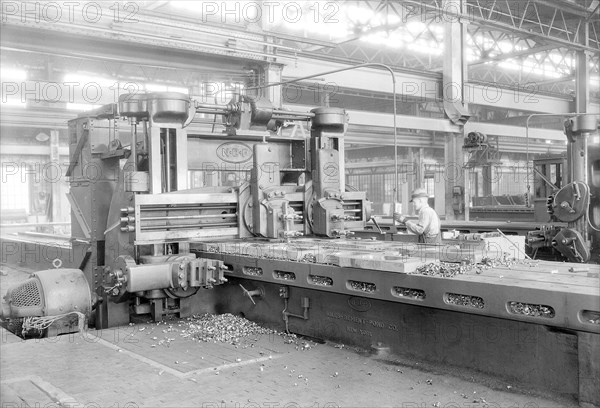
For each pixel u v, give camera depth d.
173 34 10.73
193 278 5.16
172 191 5.83
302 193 6.55
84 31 9.62
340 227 6.43
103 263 6.26
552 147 26.62
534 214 11.73
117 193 5.84
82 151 6.41
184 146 5.84
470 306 3.57
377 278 4.10
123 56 10.72
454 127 14.92
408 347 4.16
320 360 4.22
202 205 5.95
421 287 3.81
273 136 6.80
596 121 8.71
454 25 14.72
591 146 9.37
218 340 4.88
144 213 5.47
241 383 3.69
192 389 3.56
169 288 5.32
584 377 3.18
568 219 8.92
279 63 12.23
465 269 4.05
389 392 3.53
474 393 3.49
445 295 3.68
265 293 5.42
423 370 3.94
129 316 5.75
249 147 7.08
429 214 6.45
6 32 9.21
